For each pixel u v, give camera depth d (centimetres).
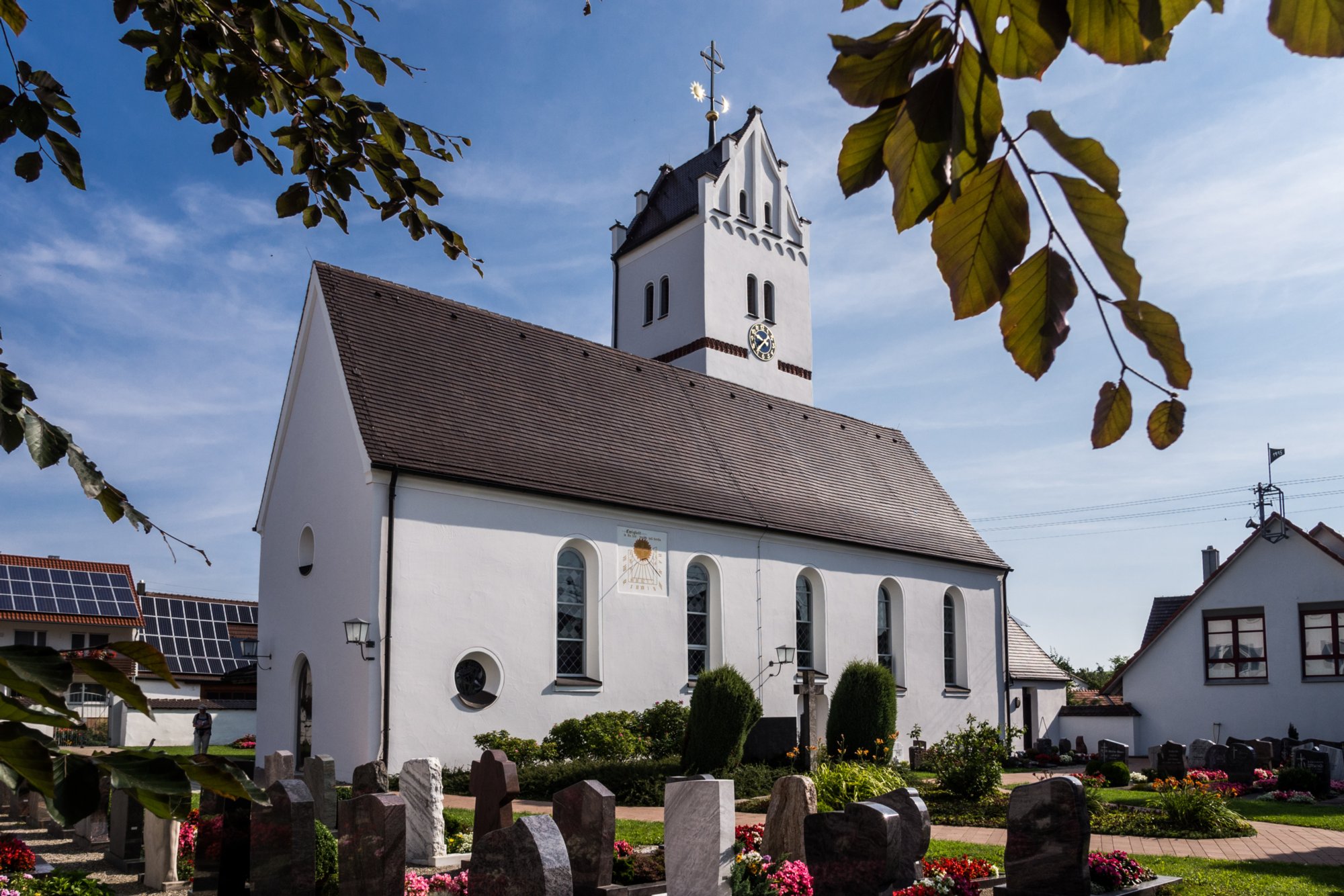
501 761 1207
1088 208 152
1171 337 162
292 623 2452
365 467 2189
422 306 2725
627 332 4144
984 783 2039
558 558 2466
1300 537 3591
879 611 3359
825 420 3856
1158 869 1311
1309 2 142
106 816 1489
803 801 1130
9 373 295
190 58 425
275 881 956
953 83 147
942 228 164
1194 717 3766
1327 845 1586
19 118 363
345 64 405
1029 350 170
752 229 3997
